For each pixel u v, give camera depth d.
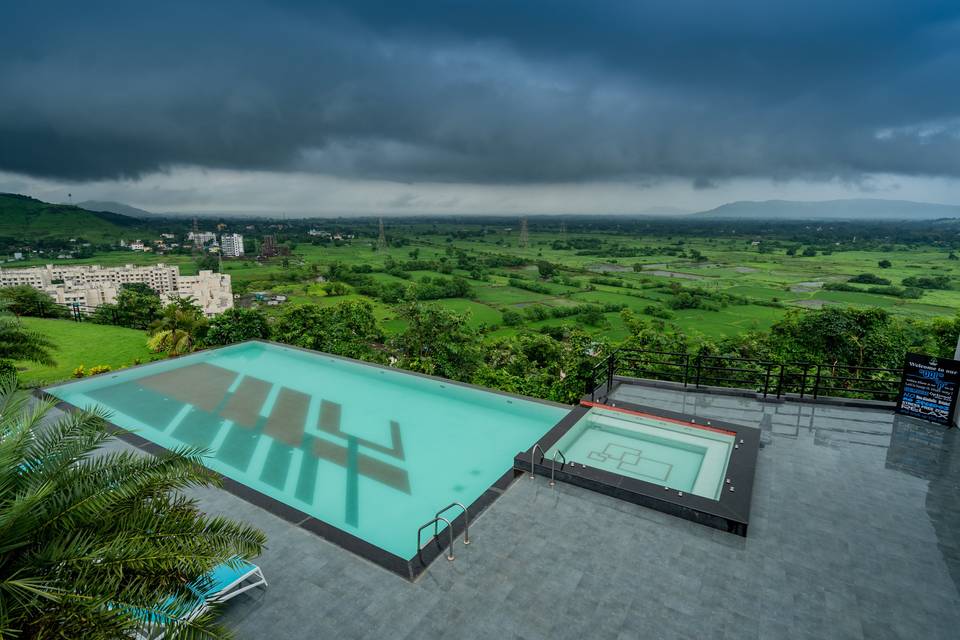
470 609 4.23
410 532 6.43
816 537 5.05
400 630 4.03
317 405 10.81
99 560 3.16
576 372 11.05
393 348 17.03
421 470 8.03
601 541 5.07
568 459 7.13
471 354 16.77
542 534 5.20
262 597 4.41
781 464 6.46
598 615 4.13
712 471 6.64
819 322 14.87
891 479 6.09
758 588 4.39
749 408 8.35
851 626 3.99
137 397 11.36
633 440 7.74
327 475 7.90
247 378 12.70
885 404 8.20
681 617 4.10
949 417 7.50
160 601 3.18
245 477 7.88
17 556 3.19
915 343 14.21
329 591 4.48
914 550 4.84
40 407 3.93
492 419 9.99
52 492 3.52
